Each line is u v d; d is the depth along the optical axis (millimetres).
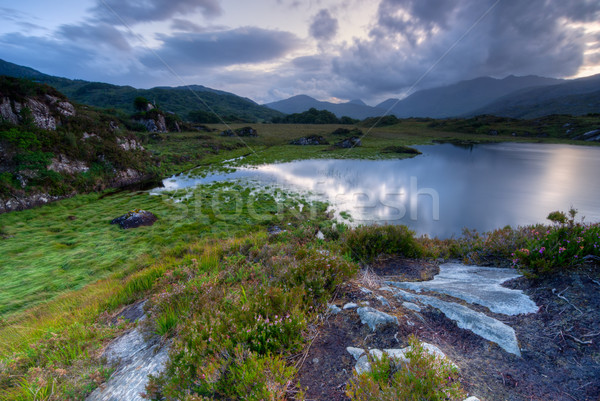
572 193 21984
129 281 9086
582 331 3266
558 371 2826
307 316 4242
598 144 67750
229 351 3527
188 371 3320
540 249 5023
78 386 4082
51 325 6625
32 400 3828
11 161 20516
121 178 27703
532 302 4051
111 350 5117
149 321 5445
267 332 3740
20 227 16625
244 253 9883
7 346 6234
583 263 4637
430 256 7582
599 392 2520
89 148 26938
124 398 3676
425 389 2537
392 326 3732
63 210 19750
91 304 7898
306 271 5355
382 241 7707
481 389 2656
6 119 22297
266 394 2707
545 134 86250
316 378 3139
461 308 3951
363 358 3266
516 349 3160
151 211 19375
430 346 3232
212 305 5102
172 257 12188
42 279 11148
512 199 20609
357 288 5098
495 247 6777
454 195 21844
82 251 13602
